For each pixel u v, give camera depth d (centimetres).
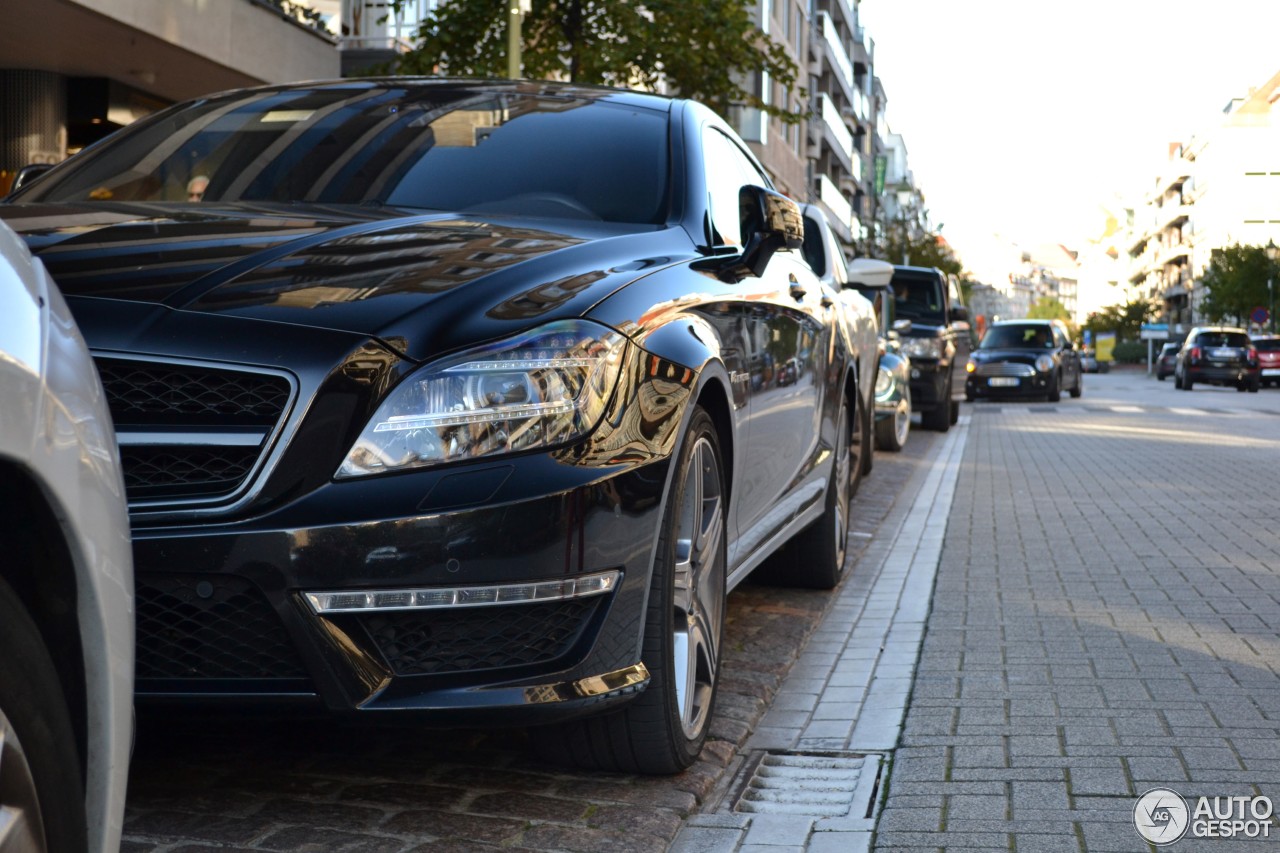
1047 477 1120
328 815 304
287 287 283
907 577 646
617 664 299
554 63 1472
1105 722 391
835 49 5831
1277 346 4444
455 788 325
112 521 171
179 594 261
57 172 421
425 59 1484
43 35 1358
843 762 363
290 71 1650
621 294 316
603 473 286
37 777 157
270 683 265
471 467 271
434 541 266
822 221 809
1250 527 800
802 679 454
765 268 440
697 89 1503
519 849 288
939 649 488
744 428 386
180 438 262
